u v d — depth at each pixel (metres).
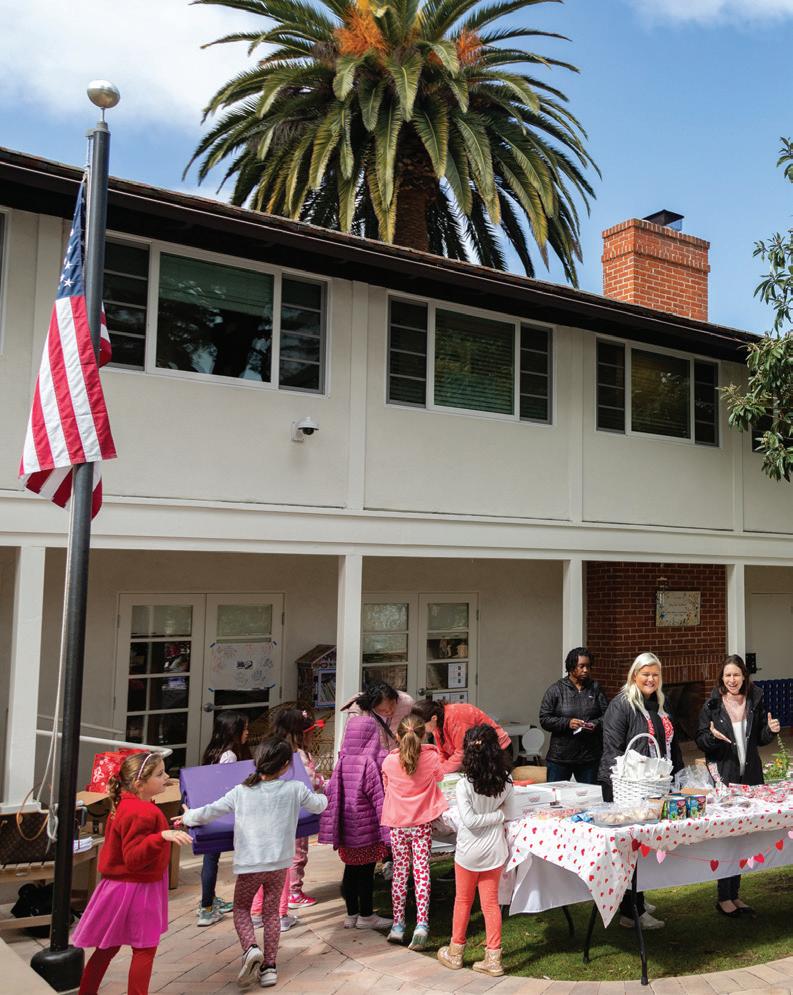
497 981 5.27
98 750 9.70
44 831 6.04
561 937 6.05
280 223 8.08
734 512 12.63
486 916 5.45
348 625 9.16
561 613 13.54
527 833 5.48
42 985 4.08
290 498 8.86
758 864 6.03
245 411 8.67
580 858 5.21
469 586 12.64
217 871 6.94
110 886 4.69
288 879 6.25
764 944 5.89
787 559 13.19
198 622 10.52
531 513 10.59
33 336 7.63
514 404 10.66
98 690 9.75
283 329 9.09
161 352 8.35
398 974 5.39
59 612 9.48
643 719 6.21
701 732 6.73
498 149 16.36
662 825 5.44
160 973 5.43
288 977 5.36
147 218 8.01
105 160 5.60
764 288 10.54
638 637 12.70
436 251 19.45
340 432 9.23
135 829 4.65
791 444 12.46
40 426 5.42
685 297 14.93
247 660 10.84
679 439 12.19
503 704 12.84
